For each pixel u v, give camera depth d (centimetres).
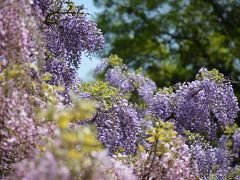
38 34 600
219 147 1199
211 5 2956
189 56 2934
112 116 891
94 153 489
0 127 515
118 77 1302
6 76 534
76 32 873
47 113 466
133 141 910
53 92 576
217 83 1089
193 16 3003
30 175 391
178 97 1086
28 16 591
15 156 521
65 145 408
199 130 1081
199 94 1074
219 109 1077
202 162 1027
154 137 619
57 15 856
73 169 446
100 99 901
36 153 459
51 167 388
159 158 623
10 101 517
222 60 2858
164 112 1082
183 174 618
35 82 562
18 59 555
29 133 512
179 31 3012
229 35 2886
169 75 2927
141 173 624
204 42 2958
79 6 866
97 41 892
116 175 554
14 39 557
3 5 561
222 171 1164
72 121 494
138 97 1296
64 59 865
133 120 915
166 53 3002
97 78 1352
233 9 2886
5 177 516
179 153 624
